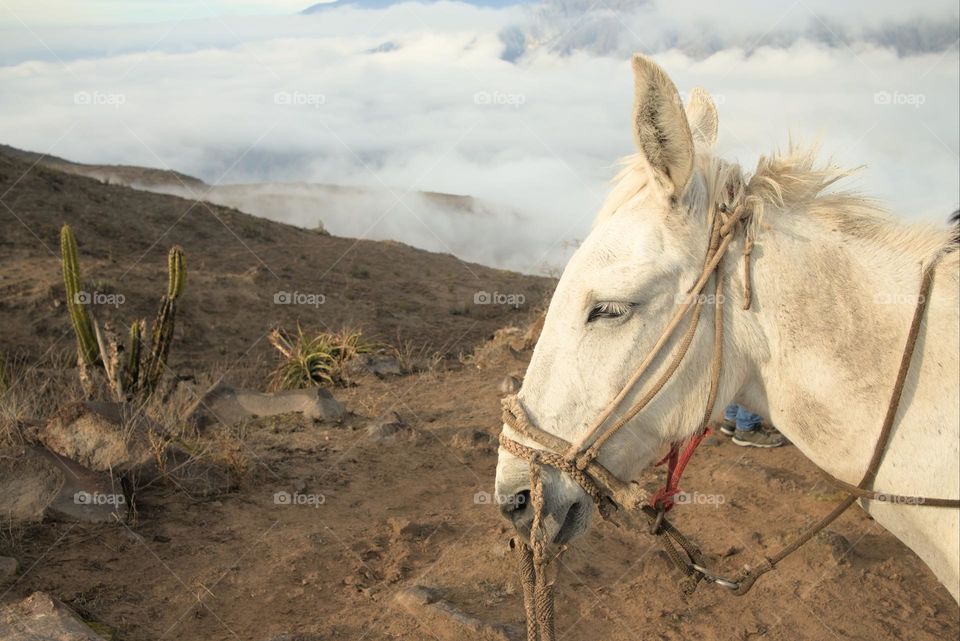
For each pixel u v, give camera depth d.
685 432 2.73
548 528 2.68
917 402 2.46
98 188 35.78
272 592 4.33
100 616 3.95
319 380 10.40
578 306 2.63
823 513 5.43
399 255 36.16
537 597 2.77
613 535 5.10
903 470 2.48
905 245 2.61
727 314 2.66
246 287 23.73
